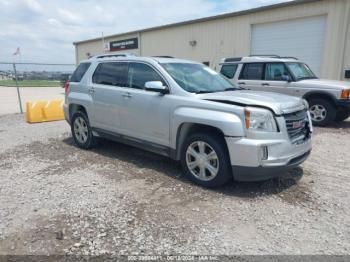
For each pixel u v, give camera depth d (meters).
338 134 7.78
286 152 3.93
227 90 5.00
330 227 3.29
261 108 3.87
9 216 3.55
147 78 5.08
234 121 3.86
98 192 4.16
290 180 4.55
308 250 2.89
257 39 15.03
